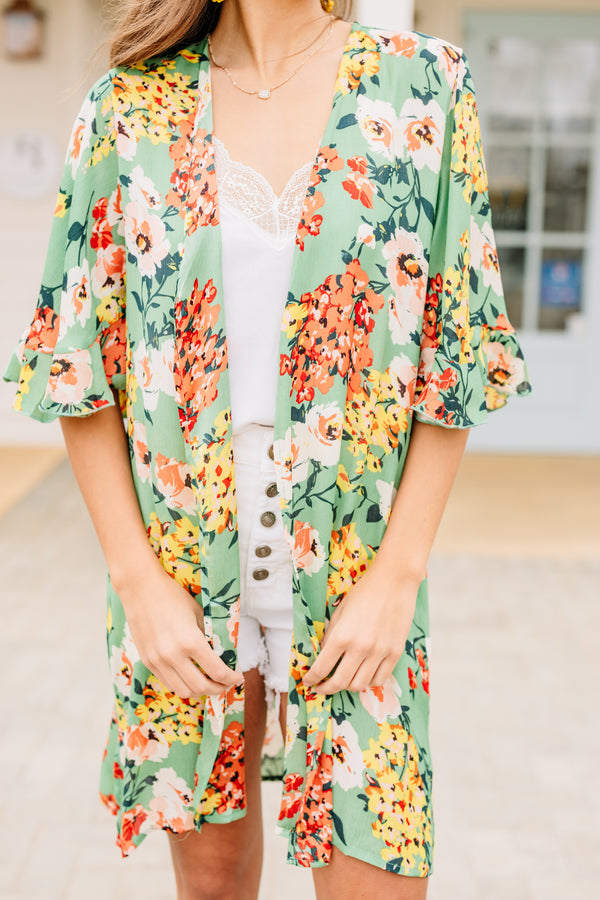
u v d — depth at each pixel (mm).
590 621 3936
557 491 6145
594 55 6855
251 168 1151
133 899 2186
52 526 5219
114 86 1186
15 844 2395
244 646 1270
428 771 1228
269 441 1177
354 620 1130
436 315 1172
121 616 1268
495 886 2258
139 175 1167
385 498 1181
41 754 2822
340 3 1371
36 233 7309
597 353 7094
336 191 1115
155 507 1208
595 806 2609
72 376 1177
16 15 6914
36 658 3475
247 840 1382
